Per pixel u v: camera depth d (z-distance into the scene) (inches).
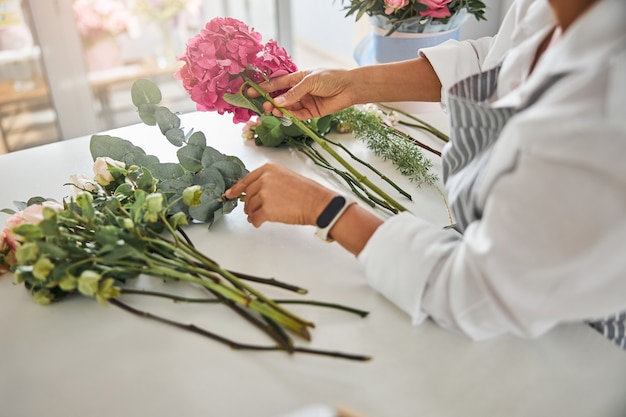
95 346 28.9
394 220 30.6
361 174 41.8
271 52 45.0
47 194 42.2
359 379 26.5
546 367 27.0
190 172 38.1
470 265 26.2
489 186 26.5
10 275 34.7
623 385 26.0
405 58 55.4
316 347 28.2
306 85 43.0
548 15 31.3
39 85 102.4
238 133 50.9
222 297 31.0
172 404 25.4
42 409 25.5
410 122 53.4
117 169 36.4
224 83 42.3
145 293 30.7
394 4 50.5
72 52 98.9
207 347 28.6
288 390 26.0
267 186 34.1
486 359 27.5
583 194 22.2
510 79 31.4
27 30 96.3
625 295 23.6
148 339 29.2
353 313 30.3
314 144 48.8
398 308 30.8
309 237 36.7
